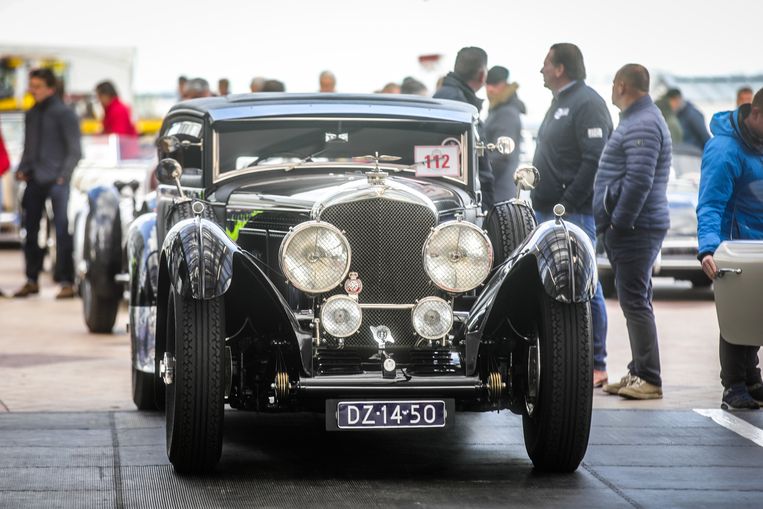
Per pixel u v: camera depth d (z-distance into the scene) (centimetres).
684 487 723
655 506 680
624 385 1028
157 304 804
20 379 1105
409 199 765
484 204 1116
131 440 841
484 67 1234
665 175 1012
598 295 1062
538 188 1110
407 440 859
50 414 934
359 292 759
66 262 1778
